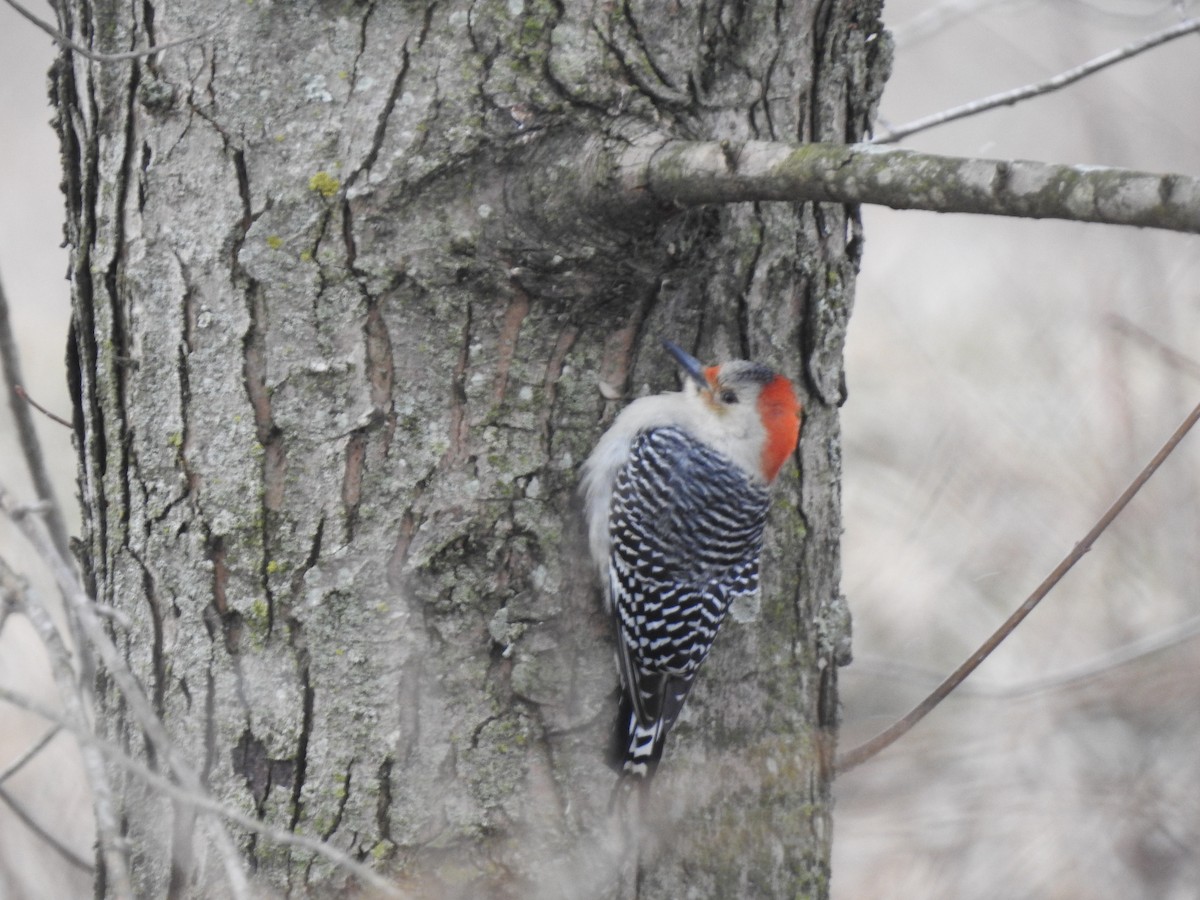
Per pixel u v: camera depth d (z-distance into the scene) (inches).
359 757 301.3
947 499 645.3
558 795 316.8
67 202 319.0
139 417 303.9
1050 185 211.3
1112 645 576.7
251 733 302.0
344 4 282.4
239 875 211.9
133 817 316.8
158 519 303.7
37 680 527.2
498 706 310.3
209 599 301.3
